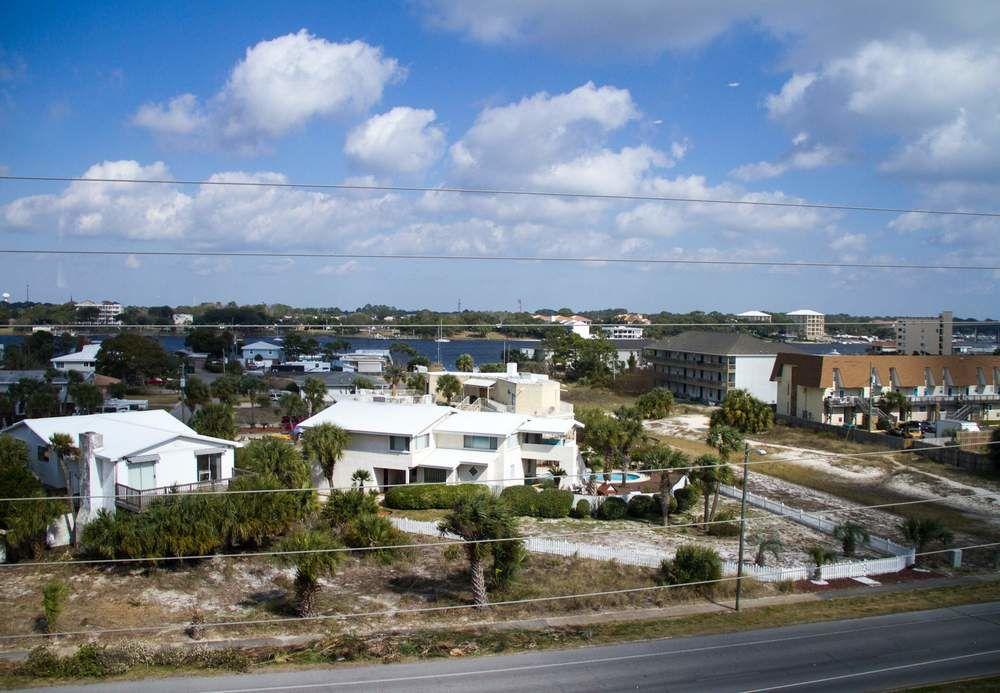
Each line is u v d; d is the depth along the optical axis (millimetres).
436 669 25641
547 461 57594
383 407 57844
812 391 89312
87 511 39594
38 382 97000
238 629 29312
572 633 29406
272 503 38250
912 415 89750
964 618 31719
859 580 37875
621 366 140375
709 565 35625
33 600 32000
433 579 36781
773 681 24609
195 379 97688
